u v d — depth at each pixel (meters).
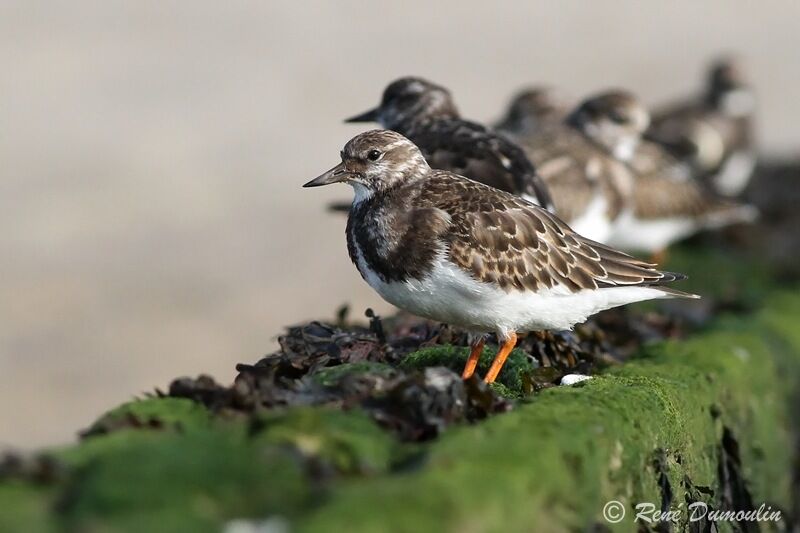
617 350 9.80
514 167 10.59
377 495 4.77
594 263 8.23
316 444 5.32
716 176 19.62
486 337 8.90
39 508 4.65
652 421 7.03
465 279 7.85
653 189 15.04
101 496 4.66
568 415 6.39
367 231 8.16
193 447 5.02
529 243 8.00
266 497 4.79
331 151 24.20
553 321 8.20
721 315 11.95
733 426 8.89
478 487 4.96
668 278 8.51
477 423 6.22
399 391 6.16
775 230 17.48
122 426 5.85
